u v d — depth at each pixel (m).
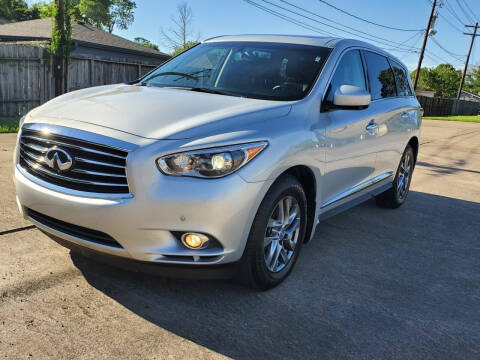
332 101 3.65
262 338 2.61
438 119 34.84
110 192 2.58
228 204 2.62
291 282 3.37
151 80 4.10
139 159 2.51
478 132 21.62
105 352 2.36
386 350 2.62
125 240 2.58
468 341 2.80
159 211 2.54
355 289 3.36
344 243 4.32
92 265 3.28
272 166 2.82
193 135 2.65
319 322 2.85
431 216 5.57
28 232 3.76
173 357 2.37
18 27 23.39
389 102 4.85
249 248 2.87
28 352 2.30
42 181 2.79
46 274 3.10
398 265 3.91
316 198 3.48
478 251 4.46
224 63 4.03
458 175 8.66
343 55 4.06
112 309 2.76
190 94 3.44
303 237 3.46
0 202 4.45
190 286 3.13
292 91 3.56
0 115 12.50
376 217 5.31
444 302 3.29
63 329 2.52
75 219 2.64
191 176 2.57
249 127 2.86
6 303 2.71
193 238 2.64
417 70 34.53
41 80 13.05
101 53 22.39
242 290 3.14
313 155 3.27
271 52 4.03
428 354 2.62
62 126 2.74
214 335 2.60
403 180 5.72
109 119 2.79
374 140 4.38
